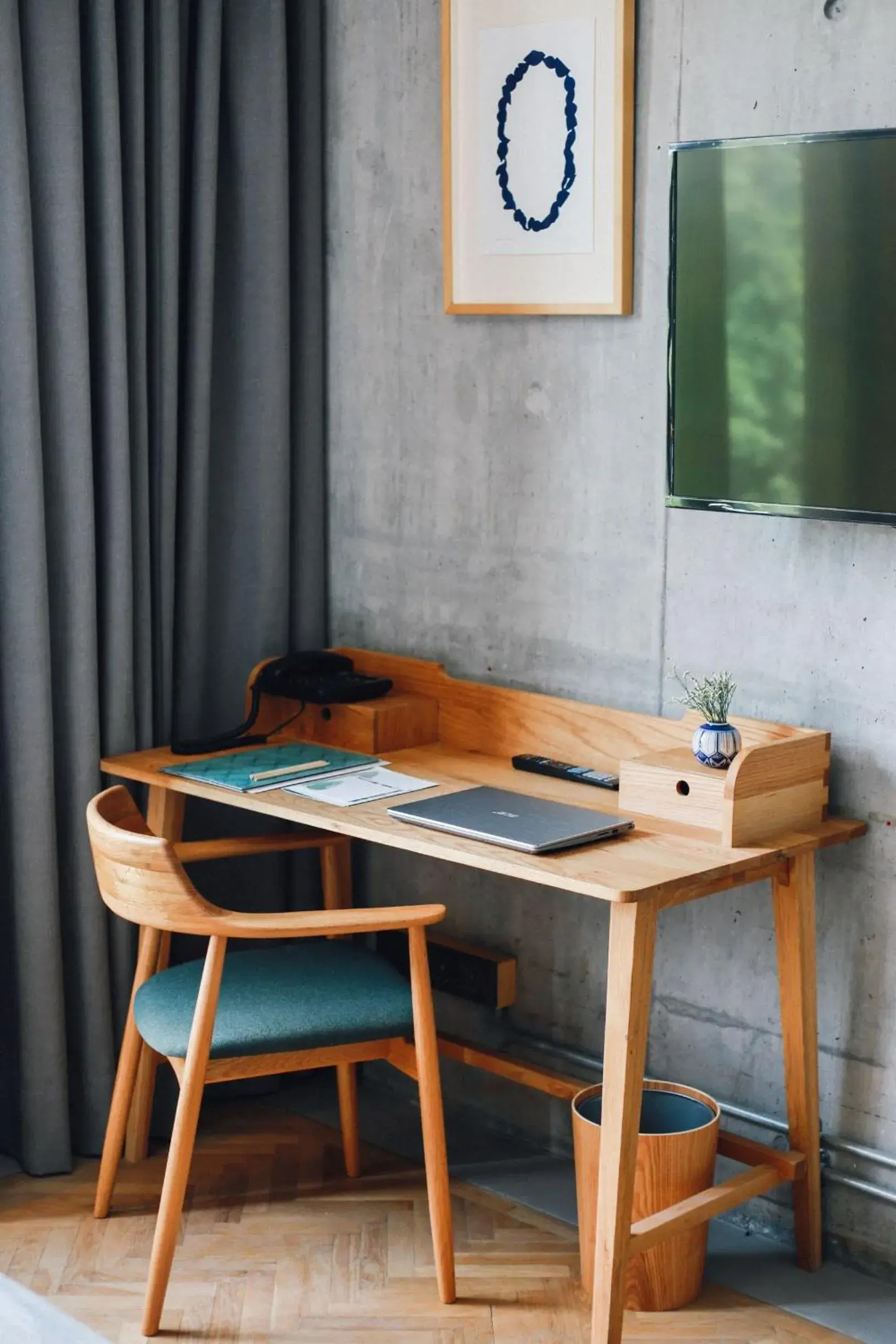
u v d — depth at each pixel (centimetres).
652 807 270
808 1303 266
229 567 337
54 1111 306
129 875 250
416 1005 258
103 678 309
